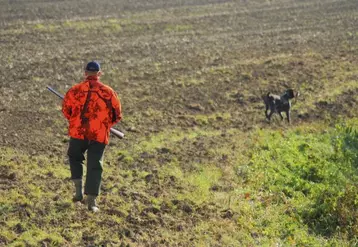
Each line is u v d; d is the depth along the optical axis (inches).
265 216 578.9
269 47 1471.5
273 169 720.3
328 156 818.2
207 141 798.5
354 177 766.5
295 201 642.2
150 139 798.5
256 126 898.7
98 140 477.7
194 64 1274.6
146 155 719.1
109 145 754.8
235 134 847.7
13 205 534.0
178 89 1079.0
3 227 490.3
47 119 860.6
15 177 604.1
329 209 621.6
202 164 701.9
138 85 1095.0
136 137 803.4
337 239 578.9
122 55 1353.3
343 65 1302.9
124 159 697.6
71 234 490.0
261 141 814.5
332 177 737.6
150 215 543.8
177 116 924.0
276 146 800.9
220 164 708.0
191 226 535.2
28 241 470.3
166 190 611.5
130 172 656.4
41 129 812.6
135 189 605.6
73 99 473.4
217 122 914.7
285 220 583.5
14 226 495.2
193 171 676.7
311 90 1112.8
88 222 514.0
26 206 534.3
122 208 551.5
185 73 1197.1
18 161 659.4
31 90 1028.5
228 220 553.0
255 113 974.4
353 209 632.4
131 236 501.7
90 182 478.3
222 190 630.5
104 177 630.5
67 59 1299.2
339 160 816.3
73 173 483.2
